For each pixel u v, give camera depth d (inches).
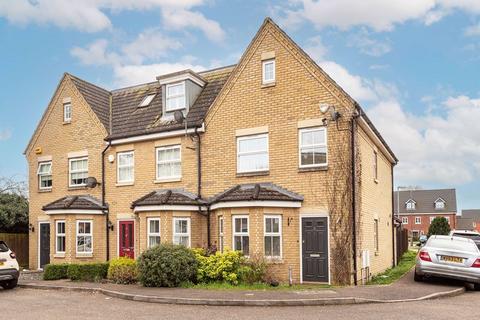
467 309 386.3
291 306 410.3
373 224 688.4
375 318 346.9
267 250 585.3
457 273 520.7
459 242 548.1
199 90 759.7
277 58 642.2
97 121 807.7
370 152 690.8
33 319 364.5
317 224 586.6
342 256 564.1
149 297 446.0
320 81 604.4
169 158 730.8
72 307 419.8
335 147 584.4
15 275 569.3
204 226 658.2
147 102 823.7
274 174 625.6
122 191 765.3
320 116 599.5
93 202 780.0
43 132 879.1
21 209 967.6
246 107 660.1
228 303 418.6
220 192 668.1
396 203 3336.6
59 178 845.8
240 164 660.1
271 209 586.2
